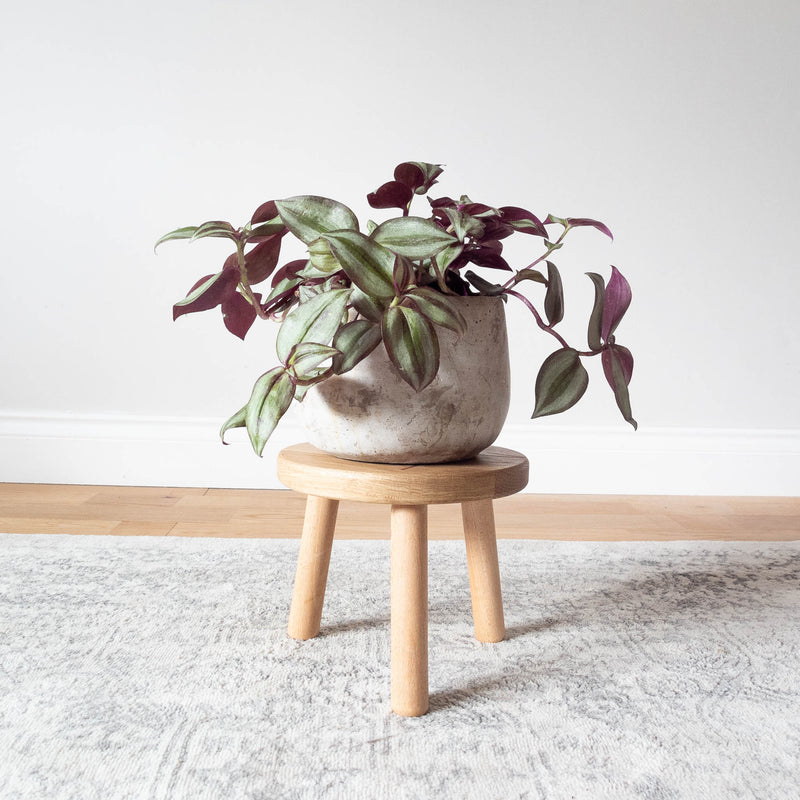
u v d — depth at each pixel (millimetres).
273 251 872
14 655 938
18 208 1844
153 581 1212
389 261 750
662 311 1938
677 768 739
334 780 710
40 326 1878
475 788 703
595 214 1910
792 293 1946
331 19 1840
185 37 1826
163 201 1856
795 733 804
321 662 950
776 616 1121
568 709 845
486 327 854
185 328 1890
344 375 835
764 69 1896
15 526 1515
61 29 1811
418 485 797
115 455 1909
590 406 1955
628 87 1885
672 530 1631
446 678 917
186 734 777
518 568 1323
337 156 1865
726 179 1915
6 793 676
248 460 1925
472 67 1862
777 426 1979
